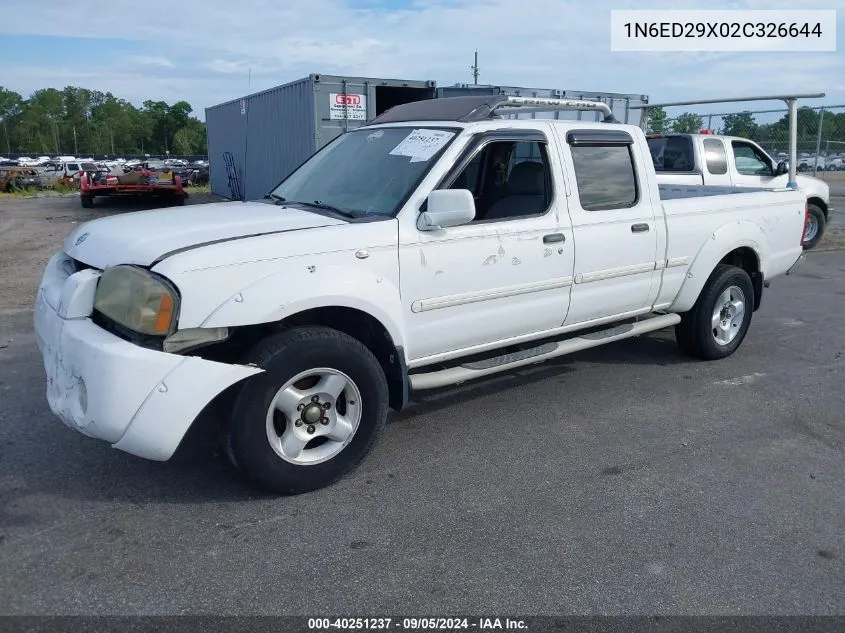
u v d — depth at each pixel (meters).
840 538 3.39
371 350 4.14
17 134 124.06
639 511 3.61
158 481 3.86
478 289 4.32
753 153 12.03
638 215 5.15
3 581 2.98
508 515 3.56
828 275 10.13
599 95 17.80
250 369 3.43
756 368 5.92
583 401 5.13
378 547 3.27
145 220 4.05
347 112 15.76
